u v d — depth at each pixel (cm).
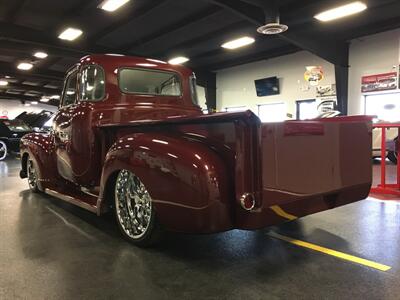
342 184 266
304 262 249
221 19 1048
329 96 1263
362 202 441
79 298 202
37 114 1426
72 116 367
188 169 221
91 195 361
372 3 910
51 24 1109
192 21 1042
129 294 206
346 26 1088
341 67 1168
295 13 926
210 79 1717
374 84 1125
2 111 2864
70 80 405
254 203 208
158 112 384
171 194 230
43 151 450
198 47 1345
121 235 315
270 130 213
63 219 374
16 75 1753
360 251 269
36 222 362
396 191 482
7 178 705
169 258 259
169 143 239
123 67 369
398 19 1015
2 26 1052
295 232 319
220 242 293
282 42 1284
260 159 207
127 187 287
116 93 362
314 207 250
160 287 214
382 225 338
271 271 235
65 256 265
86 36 1213
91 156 340
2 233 324
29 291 211
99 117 344
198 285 216
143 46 1318
